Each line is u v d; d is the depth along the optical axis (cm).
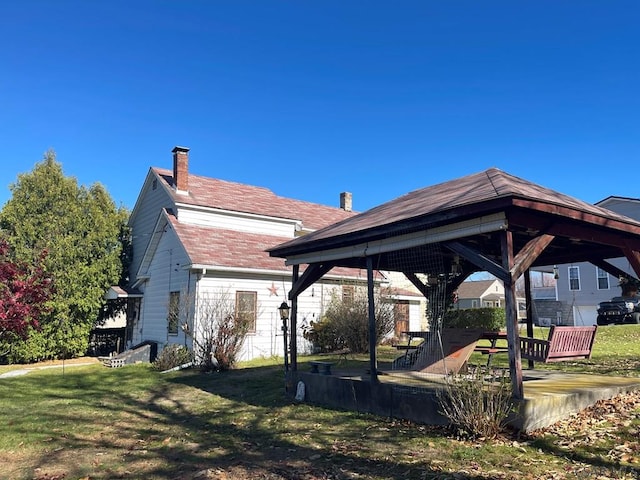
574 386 696
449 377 631
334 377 816
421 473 452
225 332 1404
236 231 1944
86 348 1917
